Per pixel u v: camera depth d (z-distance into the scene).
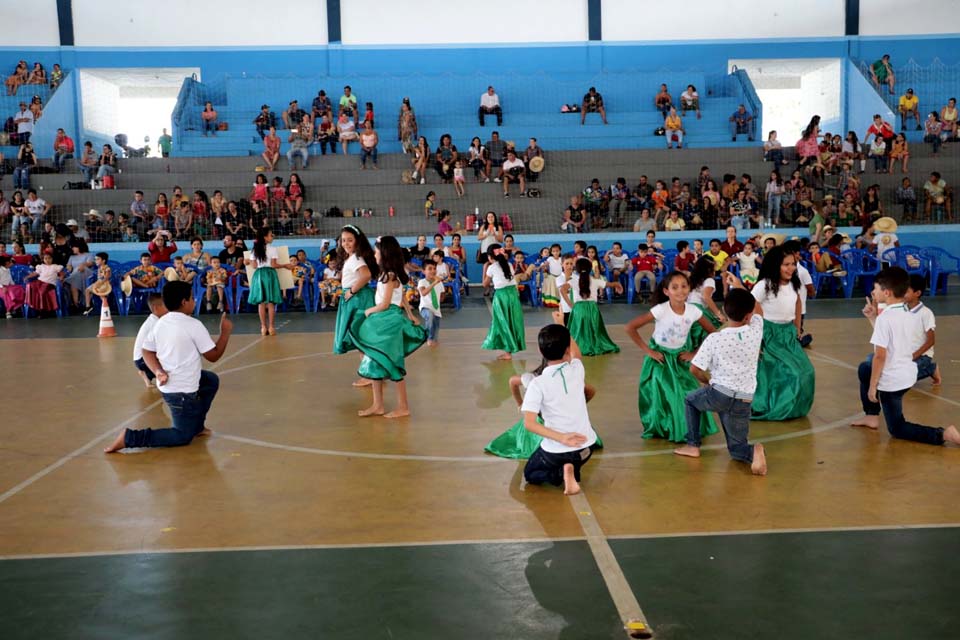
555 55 26.39
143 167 22.59
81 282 16.44
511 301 10.27
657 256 17.19
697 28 26.39
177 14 25.84
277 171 22.22
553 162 23.06
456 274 16.36
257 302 12.72
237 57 26.06
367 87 25.72
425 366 9.91
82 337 13.10
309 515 4.82
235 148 23.86
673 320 6.34
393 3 26.09
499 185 22.00
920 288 6.70
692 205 20.44
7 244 19.61
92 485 5.46
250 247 19.31
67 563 4.15
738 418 5.62
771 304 7.05
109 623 3.51
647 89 25.88
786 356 7.00
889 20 26.41
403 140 23.22
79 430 7.00
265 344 11.92
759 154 23.22
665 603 3.61
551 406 5.11
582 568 3.99
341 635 3.38
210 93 25.97
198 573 4.00
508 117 25.03
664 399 6.35
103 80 27.70
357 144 23.86
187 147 23.75
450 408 7.66
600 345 10.59
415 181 22.09
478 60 26.34
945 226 20.50
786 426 6.77
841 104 26.72
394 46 26.20
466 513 4.81
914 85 26.41
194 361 6.36
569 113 24.91
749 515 4.70
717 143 24.17
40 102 24.80
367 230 20.88
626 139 24.30
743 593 3.70
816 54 26.50
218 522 4.73
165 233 17.58
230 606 3.65
